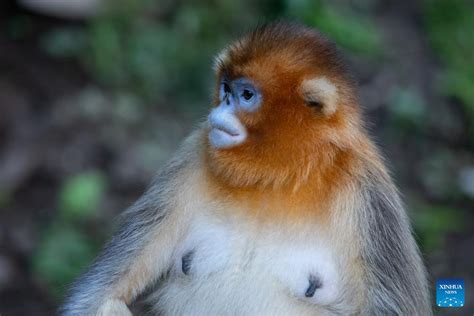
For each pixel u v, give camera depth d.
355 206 11.21
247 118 11.05
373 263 11.20
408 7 26.33
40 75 23.33
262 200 11.16
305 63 11.06
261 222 11.20
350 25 24.55
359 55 24.44
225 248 11.32
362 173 11.31
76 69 23.70
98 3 24.53
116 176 21.39
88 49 23.97
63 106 22.72
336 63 11.35
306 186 11.10
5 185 20.95
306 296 11.20
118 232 12.23
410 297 11.30
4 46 23.83
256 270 11.20
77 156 21.69
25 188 21.09
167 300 11.77
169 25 24.86
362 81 23.98
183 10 24.70
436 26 25.72
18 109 22.38
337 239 11.19
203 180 11.55
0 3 24.53
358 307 11.23
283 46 11.10
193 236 11.59
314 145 11.05
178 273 11.70
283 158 11.03
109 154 21.83
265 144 11.02
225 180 11.24
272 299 11.20
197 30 24.45
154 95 23.50
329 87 11.08
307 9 24.12
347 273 11.22
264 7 24.80
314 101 11.00
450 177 22.62
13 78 23.14
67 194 20.52
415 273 11.47
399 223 11.45
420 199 21.92
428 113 23.84
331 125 11.13
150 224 11.93
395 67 24.53
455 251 20.05
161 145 22.27
